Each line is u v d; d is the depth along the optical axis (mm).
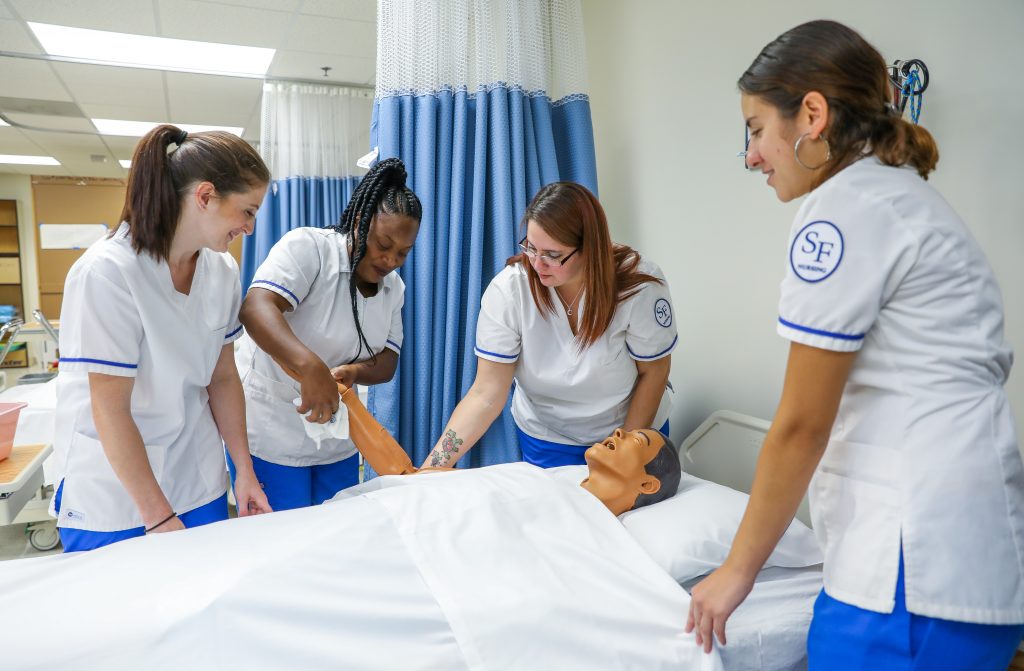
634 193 2273
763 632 1021
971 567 711
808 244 752
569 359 1512
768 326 1788
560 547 1071
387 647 894
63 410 1182
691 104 1998
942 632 722
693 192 2016
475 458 1993
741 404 1893
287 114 4371
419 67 1944
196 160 1105
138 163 1104
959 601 709
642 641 955
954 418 726
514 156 1994
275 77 4297
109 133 5867
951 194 1363
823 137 779
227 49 3826
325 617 888
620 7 2289
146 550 950
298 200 4371
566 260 1346
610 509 1288
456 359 1959
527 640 917
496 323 1518
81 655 788
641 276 1440
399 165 1483
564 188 1338
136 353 1139
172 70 4121
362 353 1618
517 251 2008
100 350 1087
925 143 783
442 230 1949
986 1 1276
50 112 5121
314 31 3523
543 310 1480
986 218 1308
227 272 1327
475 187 1964
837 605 799
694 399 2078
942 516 717
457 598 942
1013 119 1253
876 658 756
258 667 840
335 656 863
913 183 753
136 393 1203
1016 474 737
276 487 1607
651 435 1337
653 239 2203
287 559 933
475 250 1953
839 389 751
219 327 1306
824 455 830
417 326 1928
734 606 859
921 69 1373
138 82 4355
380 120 1933
